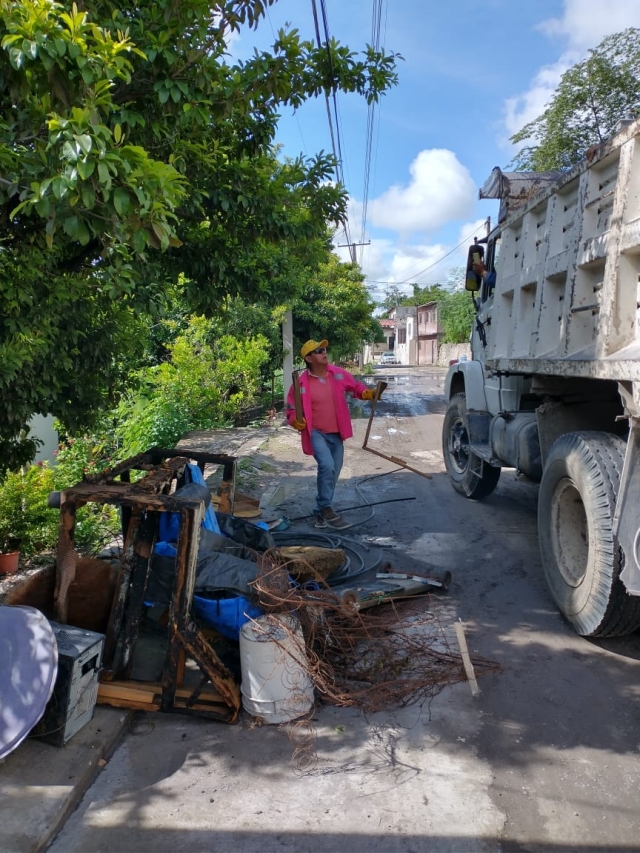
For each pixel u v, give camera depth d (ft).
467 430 23.12
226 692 10.03
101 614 11.09
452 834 7.89
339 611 11.91
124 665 10.66
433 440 38.37
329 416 19.99
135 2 11.72
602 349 11.94
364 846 7.71
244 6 12.31
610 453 12.21
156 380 43.42
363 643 12.52
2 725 8.68
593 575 12.00
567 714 10.38
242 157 15.99
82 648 9.43
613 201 11.90
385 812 8.26
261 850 7.66
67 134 7.70
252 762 9.26
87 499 10.57
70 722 9.28
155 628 12.43
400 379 97.25
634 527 10.97
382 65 16.25
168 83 11.19
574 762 9.20
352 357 127.24
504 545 18.70
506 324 19.19
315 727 10.13
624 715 10.34
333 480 20.45
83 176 7.58
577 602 12.71
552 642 12.82
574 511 13.64
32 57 7.79
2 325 11.80
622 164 11.37
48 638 8.99
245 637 10.17
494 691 11.05
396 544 18.84
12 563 19.13
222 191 15.10
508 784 8.77
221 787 8.74
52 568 11.30
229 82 12.87
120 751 9.51
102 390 17.94
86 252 14.25
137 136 12.17
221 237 16.47
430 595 14.64
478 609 14.38
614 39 57.82
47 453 31.35
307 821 8.12
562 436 13.58
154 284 16.07
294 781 8.86
